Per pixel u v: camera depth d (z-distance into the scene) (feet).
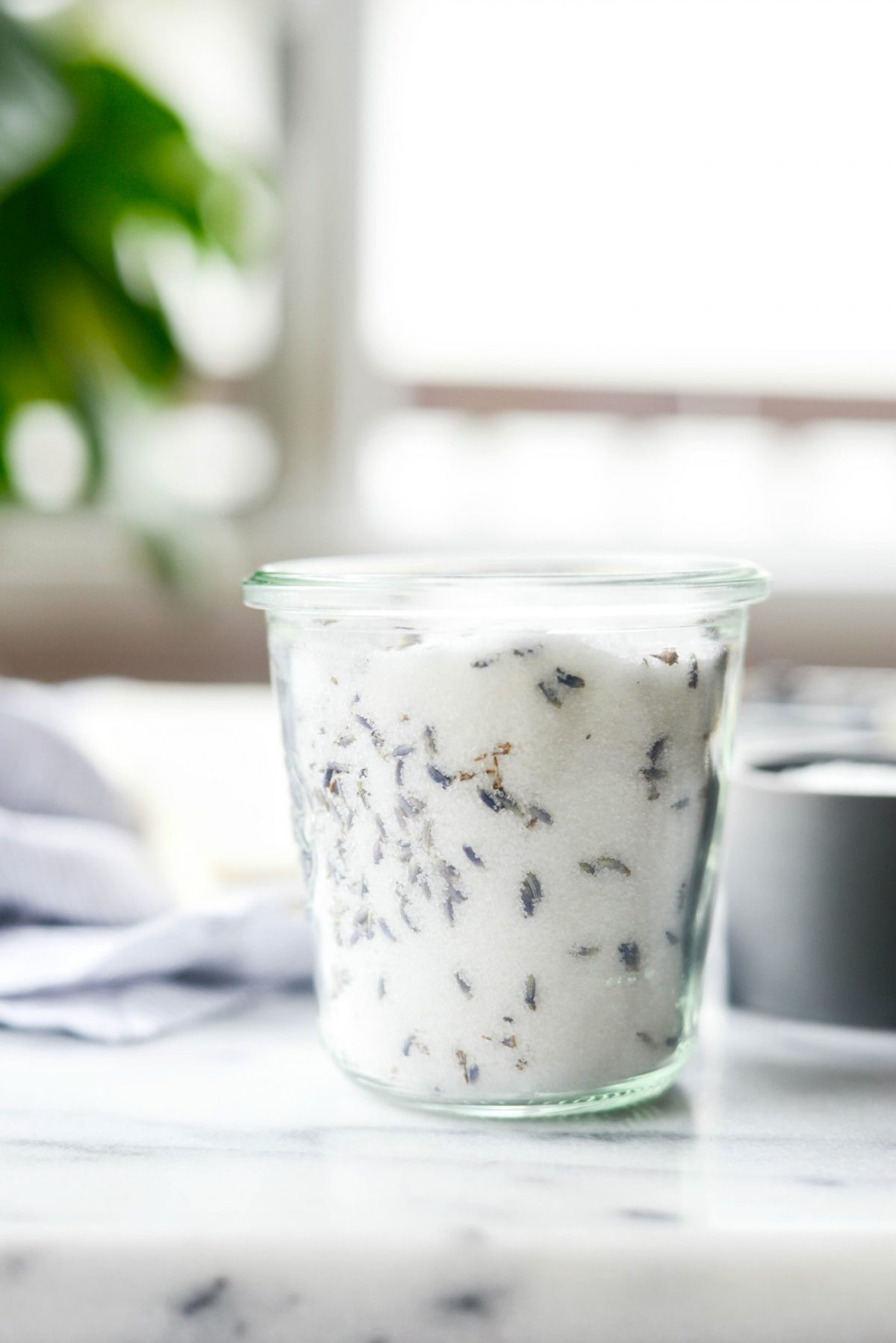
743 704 2.58
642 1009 1.47
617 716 1.44
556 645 1.44
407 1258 1.28
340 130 7.48
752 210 7.61
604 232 7.68
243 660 7.34
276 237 7.41
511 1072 1.45
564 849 1.44
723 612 1.49
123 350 4.97
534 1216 1.31
